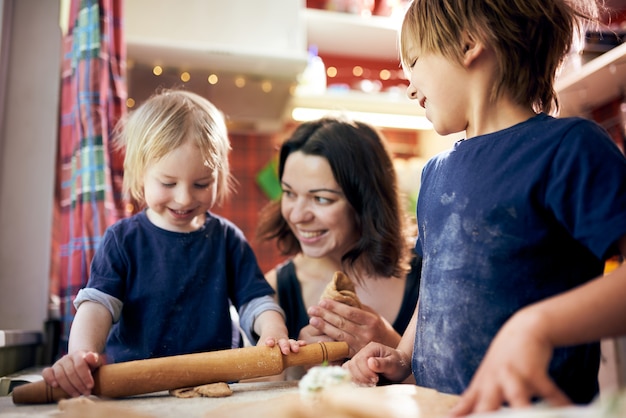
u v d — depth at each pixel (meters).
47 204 1.51
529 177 0.65
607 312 0.49
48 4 1.56
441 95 0.75
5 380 0.96
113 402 0.68
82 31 1.39
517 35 0.72
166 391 0.76
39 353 1.36
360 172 1.16
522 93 0.73
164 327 0.92
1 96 1.49
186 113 0.96
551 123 0.67
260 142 2.46
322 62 2.36
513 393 0.44
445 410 0.54
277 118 2.33
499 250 0.65
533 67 0.74
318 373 0.63
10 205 1.49
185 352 0.92
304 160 1.17
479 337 0.65
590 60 1.56
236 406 0.62
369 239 1.18
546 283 0.64
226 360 0.75
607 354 1.44
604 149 0.62
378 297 1.20
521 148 0.67
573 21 0.82
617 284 0.50
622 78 1.55
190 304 0.95
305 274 1.26
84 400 0.62
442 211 0.73
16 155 1.51
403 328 1.17
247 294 1.00
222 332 0.96
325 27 2.21
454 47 0.73
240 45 1.89
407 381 0.92
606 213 0.58
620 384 1.41
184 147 0.92
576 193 0.61
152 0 1.85
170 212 0.95
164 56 1.78
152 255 0.95
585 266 0.66
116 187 1.37
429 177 0.82
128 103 1.98
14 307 1.46
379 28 2.22
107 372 0.70
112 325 0.88
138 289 0.92
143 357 0.90
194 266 0.97
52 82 1.54
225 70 1.91
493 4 0.72
